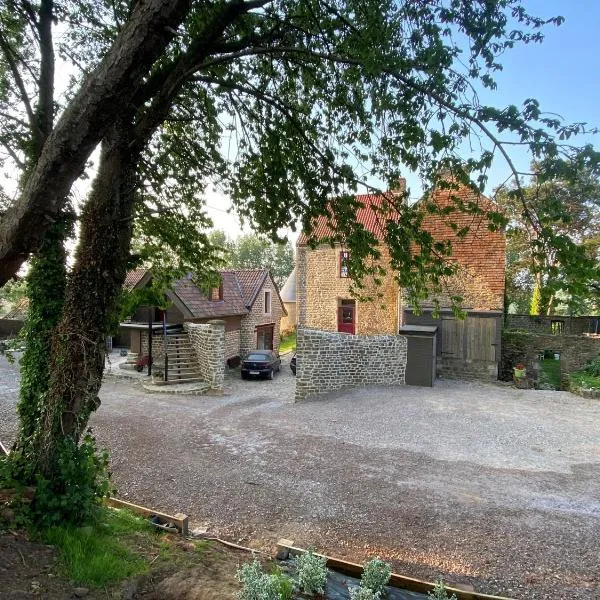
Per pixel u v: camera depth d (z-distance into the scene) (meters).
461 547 5.49
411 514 6.35
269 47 4.96
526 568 5.07
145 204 7.75
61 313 4.94
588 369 16.11
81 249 4.79
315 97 6.26
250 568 3.80
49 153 3.46
